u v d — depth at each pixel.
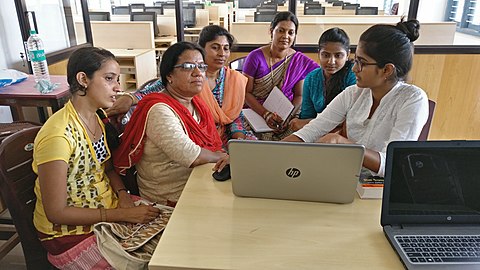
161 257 0.89
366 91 1.43
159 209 1.36
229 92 2.15
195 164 1.38
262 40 3.58
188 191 1.19
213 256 0.89
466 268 0.85
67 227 1.24
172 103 1.47
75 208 1.23
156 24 5.29
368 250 0.92
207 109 1.69
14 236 1.72
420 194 0.97
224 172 1.28
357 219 1.04
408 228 0.97
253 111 2.39
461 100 3.38
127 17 5.85
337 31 2.04
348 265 0.87
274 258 0.89
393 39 1.22
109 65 1.28
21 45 3.08
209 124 1.67
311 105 2.23
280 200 1.13
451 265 0.86
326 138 1.35
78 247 1.20
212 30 2.05
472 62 3.27
